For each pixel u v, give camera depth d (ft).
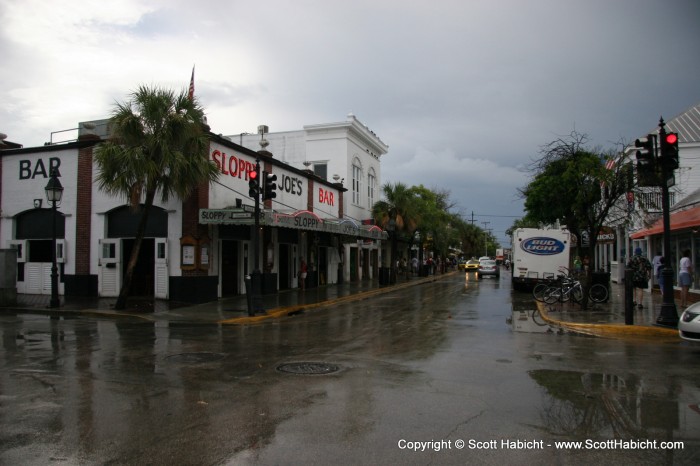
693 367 27.53
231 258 70.08
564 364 28.17
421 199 142.82
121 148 52.03
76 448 15.75
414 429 17.53
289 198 85.10
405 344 34.76
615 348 33.42
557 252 83.71
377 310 59.06
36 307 56.08
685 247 63.21
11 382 23.77
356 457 15.16
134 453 15.39
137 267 65.92
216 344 34.88
